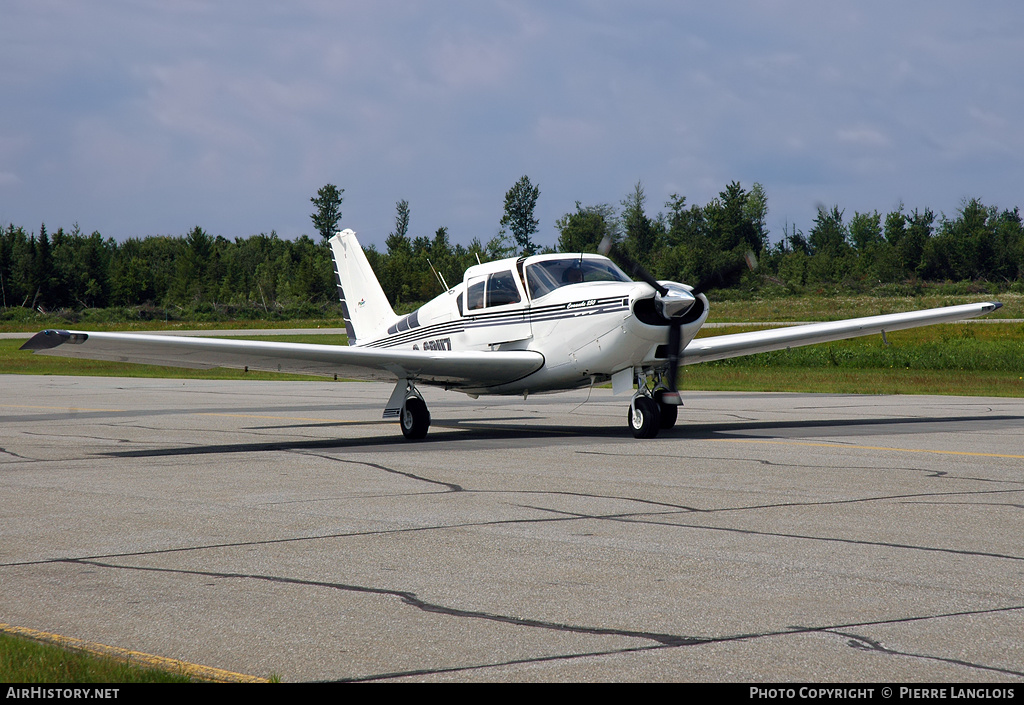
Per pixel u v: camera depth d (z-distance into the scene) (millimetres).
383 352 28125
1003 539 13867
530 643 9359
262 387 65250
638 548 13422
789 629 9711
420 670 8648
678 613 10289
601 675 8477
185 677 8430
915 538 13969
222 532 14836
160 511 16797
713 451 25281
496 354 28875
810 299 183375
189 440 30453
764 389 55688
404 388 30219
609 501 17422
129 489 19516
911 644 9219
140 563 12773
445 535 14438
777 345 35219
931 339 91938
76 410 44844
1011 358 67062
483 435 31094
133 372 85688
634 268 28281
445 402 48969
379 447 27625
